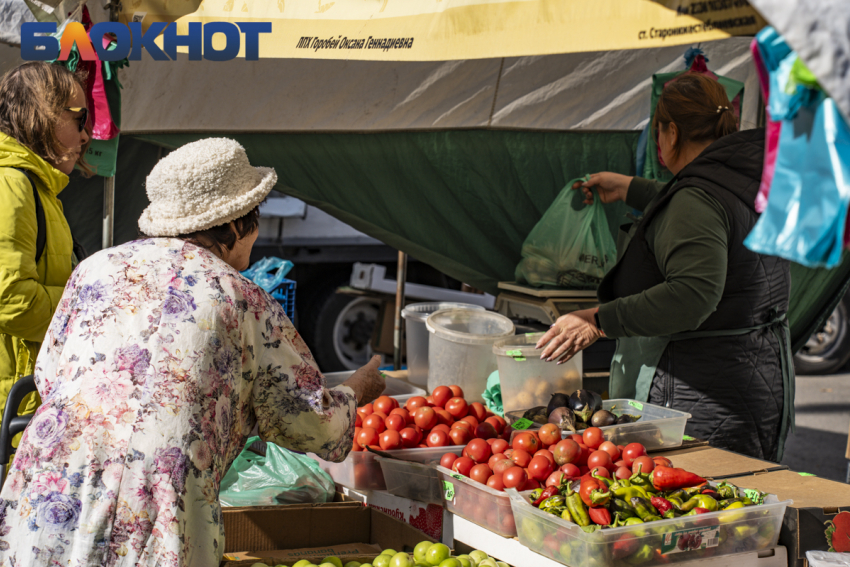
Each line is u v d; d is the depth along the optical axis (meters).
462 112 3.58
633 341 2.46
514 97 3.61
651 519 1.53
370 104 3.38
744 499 1.62
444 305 3.22
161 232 1.56
